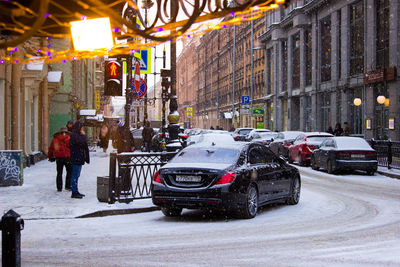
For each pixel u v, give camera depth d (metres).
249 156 10.20
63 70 32.94
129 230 8.44
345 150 19.72
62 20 3.98
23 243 7.36
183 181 9.34
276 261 6.16
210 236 7.84
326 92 41.41
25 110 22.64
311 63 44.91
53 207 10.48
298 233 8.03
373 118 32.56
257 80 66.12
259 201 10.05
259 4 3.49
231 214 10.39
